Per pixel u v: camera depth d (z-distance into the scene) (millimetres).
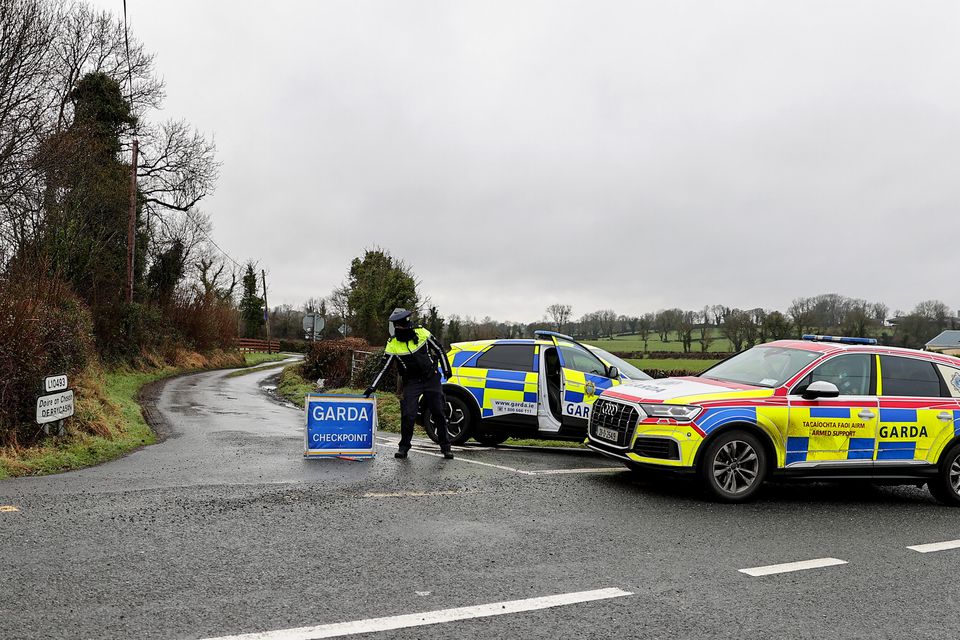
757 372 8188
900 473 7766
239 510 5949
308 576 4383
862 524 6641
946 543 6023
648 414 7371
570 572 4703
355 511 6082
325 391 20172
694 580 4672
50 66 20281
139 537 5047
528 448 10930
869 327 46406
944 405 7984
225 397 19578
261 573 4402
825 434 7531
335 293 60844
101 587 4039
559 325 49969
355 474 7789
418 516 6004
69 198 21750
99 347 23172
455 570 4629
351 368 22000
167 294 35000
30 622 3516
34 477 7230
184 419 13672
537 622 3834
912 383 8008
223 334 42031
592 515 6352
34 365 8945
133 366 25875
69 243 20797
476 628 3713
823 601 4398
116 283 27125
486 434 11047
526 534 5598
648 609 4105
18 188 19016
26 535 4969
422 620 3779
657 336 56469
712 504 7129
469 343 10797
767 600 4367
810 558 5355
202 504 6105
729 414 7238
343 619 3740
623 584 4516
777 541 5820
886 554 5590
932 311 49000
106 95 27750
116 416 11609
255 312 70938
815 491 8391
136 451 9375
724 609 4168
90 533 5086
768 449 7449
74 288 21609
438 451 9938
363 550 4973
